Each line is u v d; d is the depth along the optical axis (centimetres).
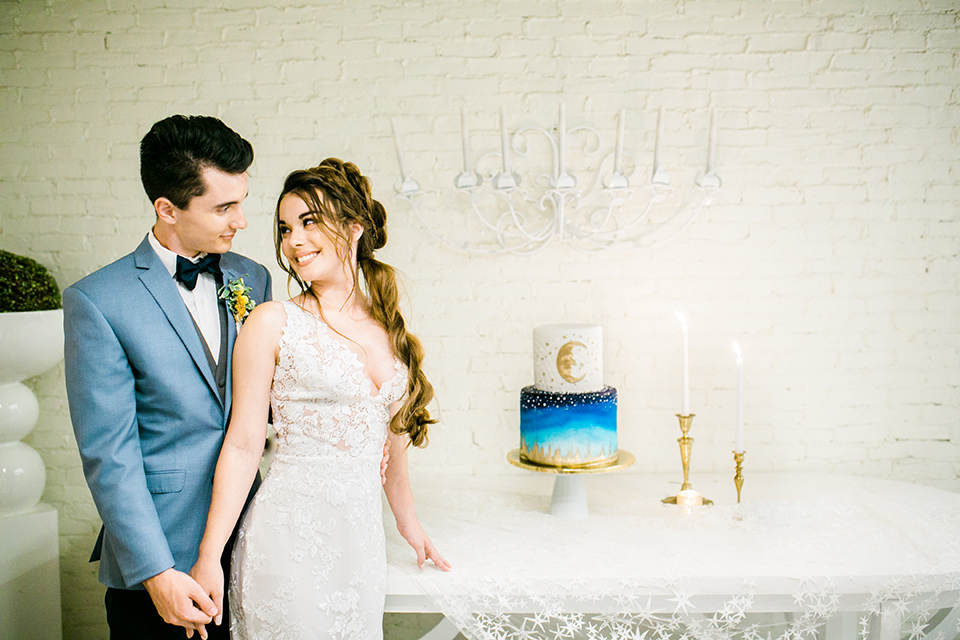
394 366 149
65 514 233
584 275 231
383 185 229
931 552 166
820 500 197
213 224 141
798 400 234
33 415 207
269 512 140
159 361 137
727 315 232
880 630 160
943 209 228
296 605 137
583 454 185
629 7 224
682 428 199
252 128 226
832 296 231
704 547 171
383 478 160
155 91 225
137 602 142
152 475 139
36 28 223
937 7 224
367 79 226
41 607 206
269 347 137
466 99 226
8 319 190
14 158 225
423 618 238
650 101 226
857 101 227
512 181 207
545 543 175
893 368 233
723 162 228
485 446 235
